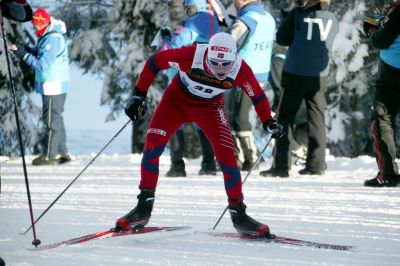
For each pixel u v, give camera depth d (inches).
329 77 1835.6
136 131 2014.0
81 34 2032.5
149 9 1852.9
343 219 642.2
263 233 543.2
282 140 976.9
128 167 1199.6
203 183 929.5
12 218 660.1
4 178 1043.9
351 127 1892.2
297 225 615.8
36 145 1834.4
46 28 1214.3
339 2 1856.5
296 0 949.2
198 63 548.4
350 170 1075.3
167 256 484.1
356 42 1739.7
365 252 498.6
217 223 591.8
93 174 1088.2
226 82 553.3
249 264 459.2
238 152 1056.8
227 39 534.0
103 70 2005.4
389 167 858.8
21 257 479.5
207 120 577.9
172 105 581.0
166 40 1025.5
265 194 809.5
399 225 609.6
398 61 831.7
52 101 1232.2
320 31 942.4
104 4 2057.1
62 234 577.3
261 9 1023.0
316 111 981.8
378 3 1782.7
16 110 555.2
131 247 516.7
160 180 972.6
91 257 478.9
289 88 959.0
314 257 480.7
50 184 957.8
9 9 584.4
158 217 663.1
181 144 1023.6
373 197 773.3
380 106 856.3
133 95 582.9
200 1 995.3
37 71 1225.4
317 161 999.6
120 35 1926.7
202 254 491.2
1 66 1683.1
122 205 746.8
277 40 965.8
